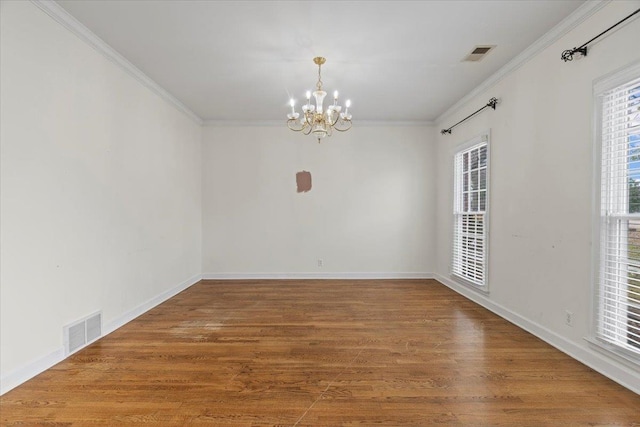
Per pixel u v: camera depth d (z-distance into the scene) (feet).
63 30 8.45
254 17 8.63
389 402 6.51
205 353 8.76
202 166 18.47
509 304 11.42
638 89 7.06
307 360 8.35
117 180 10.76
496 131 12.17
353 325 10.95
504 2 8.01
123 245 11.11
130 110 11.51
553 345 9.19
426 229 18.62
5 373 6.86
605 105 7.68
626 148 7.33
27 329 7.39
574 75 8.50
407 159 18.54
